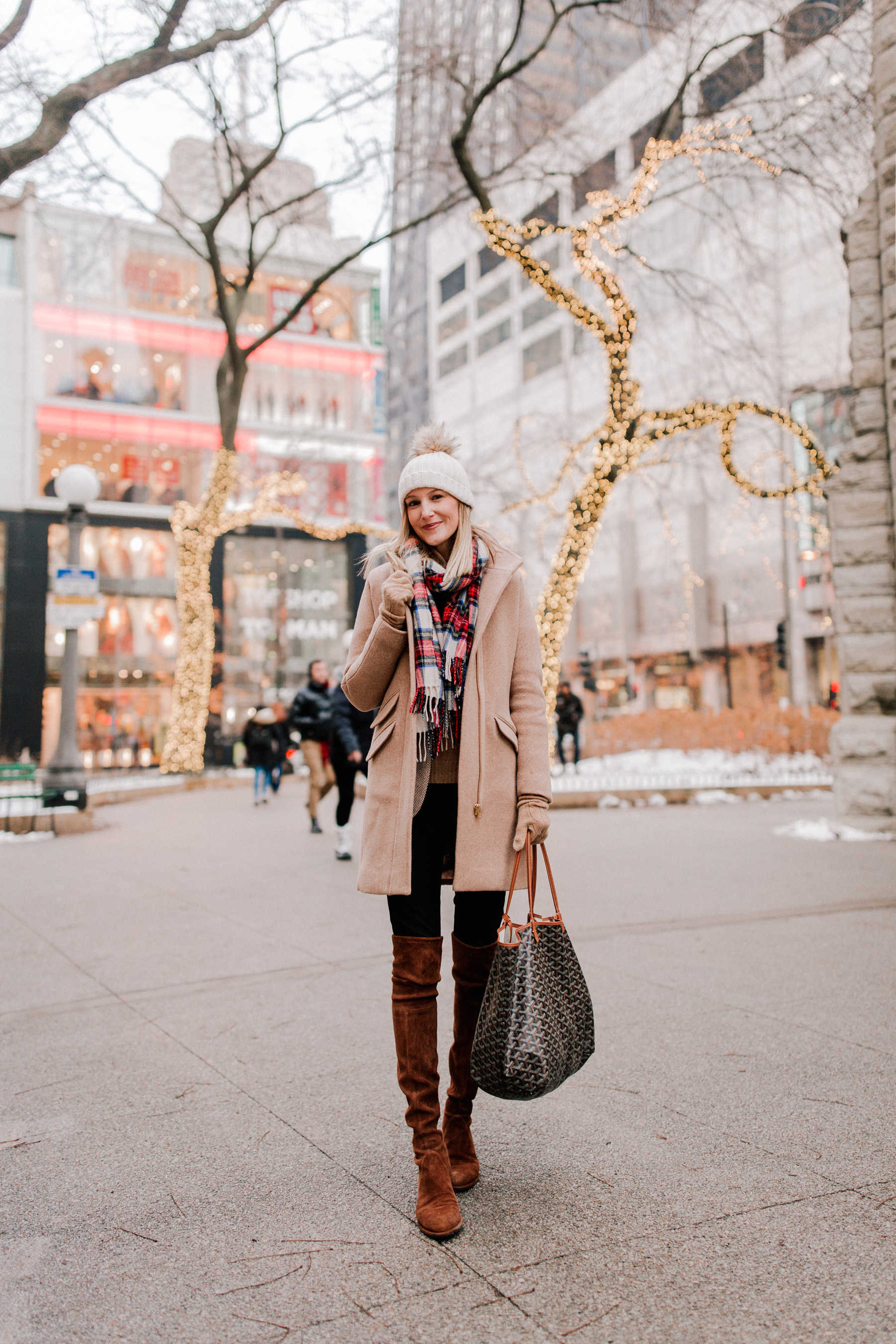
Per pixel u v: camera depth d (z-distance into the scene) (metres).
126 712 30.23
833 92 11.12
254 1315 1.77
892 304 8.95
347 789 8.16
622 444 12.30
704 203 13.95
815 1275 1.86
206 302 31.72
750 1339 1.66
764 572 38.56
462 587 2.38
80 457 30.06
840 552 9.45
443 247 57.19
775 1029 3.45
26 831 11.01
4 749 28.20
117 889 7.03
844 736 9.40
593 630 48.84
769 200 14.98
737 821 11.34
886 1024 3.48
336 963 4.57
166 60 7.35
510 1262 1.94
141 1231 2.11
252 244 17.34
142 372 30.94
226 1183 2.34
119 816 13.29
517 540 23.75
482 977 2.36
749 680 39.84
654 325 16.73
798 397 15.17
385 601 2.26
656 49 13.01
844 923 5.27
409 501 2.43
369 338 33.47
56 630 29.34
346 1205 2.22
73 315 29.98
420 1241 2.04
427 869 2.29
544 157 14.92
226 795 17.48
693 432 14.99
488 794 2.26
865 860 7.70
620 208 11.10
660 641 44.03
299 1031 3.54
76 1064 3.25
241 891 6.78
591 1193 2.25
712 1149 2.47
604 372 32.78
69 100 6.75
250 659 30.83
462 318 56.12
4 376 29.17
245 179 15.30
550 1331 1.70
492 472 20.78
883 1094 2.82
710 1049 3.25
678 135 12.17
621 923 5.40
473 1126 2.69
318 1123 2.70
